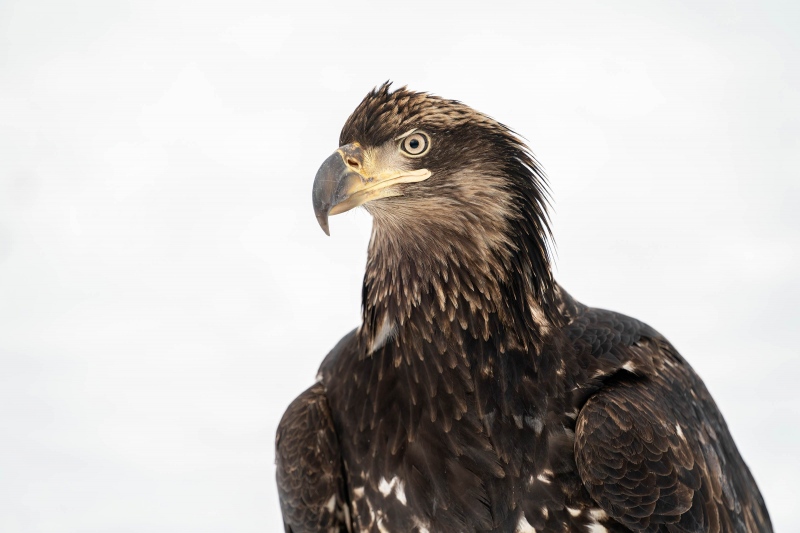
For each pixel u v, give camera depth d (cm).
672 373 870
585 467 773
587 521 786
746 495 918
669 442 789
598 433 773
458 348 813
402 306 831
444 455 797
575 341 842
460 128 823
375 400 827
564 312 879
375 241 860
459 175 816
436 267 821
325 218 821
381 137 827
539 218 845
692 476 796
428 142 820
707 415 898
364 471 827
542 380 809
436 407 806
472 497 787
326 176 825
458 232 818
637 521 770
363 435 830
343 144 849
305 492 857
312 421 859
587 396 810
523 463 791
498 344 812
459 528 788
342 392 858
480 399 803
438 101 836
